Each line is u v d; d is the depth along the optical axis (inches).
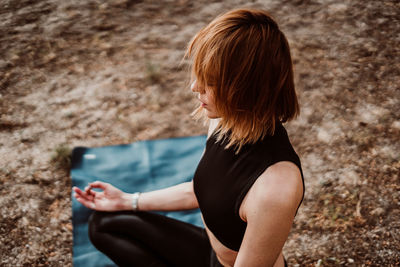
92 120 122.0
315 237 90.0
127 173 106.3
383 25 162.7
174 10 175.8
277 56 38.8
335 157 109.1
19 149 111.4
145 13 173.2
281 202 40.2
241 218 45.3
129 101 129.0
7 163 107.1
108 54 149.0
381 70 139.8
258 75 38.9
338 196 98.7
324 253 86.7
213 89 41.1
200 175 50.1
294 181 40.8
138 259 64.1
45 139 115.0
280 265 56.3
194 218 96.7
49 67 141.9
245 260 44.1
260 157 42.7
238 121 42.7
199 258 63.4
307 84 134.6
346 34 158.1
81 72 140.4
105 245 66.2
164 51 151.0
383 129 117.2
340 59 145.2
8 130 117.2
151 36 159.2
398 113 122.6
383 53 147.6
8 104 126.0
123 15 171.2
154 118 123.4
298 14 171.9
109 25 164.6
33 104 126.6
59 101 128.2
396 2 177.3
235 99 40.5
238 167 44.3
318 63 143.6
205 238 65.1
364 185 101.0
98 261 85.9
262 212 41.1
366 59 144.9
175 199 67.1
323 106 125.9
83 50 150.5
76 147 110.7
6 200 98.0
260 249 42.9
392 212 94.2
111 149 112.0
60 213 96.0
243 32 37.9
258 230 41.8
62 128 118.9
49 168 106.3
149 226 65.1
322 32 159.8
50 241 90.3
